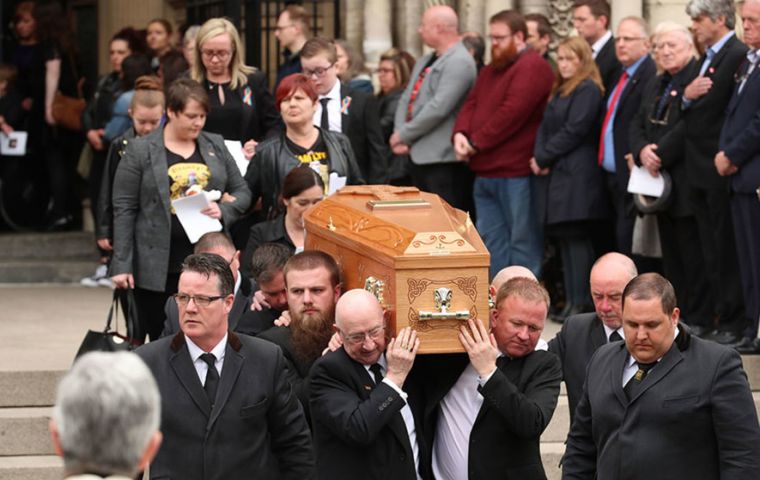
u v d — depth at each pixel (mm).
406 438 14016
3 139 31078
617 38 23219
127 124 27078
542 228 24531
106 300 27469
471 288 13445
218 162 19766
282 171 19953
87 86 32875
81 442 7781
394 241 13703
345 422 13570
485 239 24641
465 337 13508
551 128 23672
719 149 20719
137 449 7848
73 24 35031
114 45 28453
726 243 21109
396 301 13414
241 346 13609
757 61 20375
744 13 20188
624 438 13711
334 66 22531
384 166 22875
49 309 26281
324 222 15242
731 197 20531
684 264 21922
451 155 24750
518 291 14047
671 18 26469
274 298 16375
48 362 20688
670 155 21547
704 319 21875
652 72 22969
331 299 14758
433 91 24562
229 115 22188
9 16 34156
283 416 13641
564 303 25359
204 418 13383
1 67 31109
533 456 14281
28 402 19938
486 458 14078
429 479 14312
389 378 13516
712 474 13609
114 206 19547
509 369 14211
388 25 29047
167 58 26094
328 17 30531
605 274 15523
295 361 14930
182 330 13508
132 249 19516
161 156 19531
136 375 7887
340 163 20156
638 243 22531
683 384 13570
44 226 32312
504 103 23953
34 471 18625
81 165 30172
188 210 19219
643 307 13461
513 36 23969
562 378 14508
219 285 13375
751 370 20469
